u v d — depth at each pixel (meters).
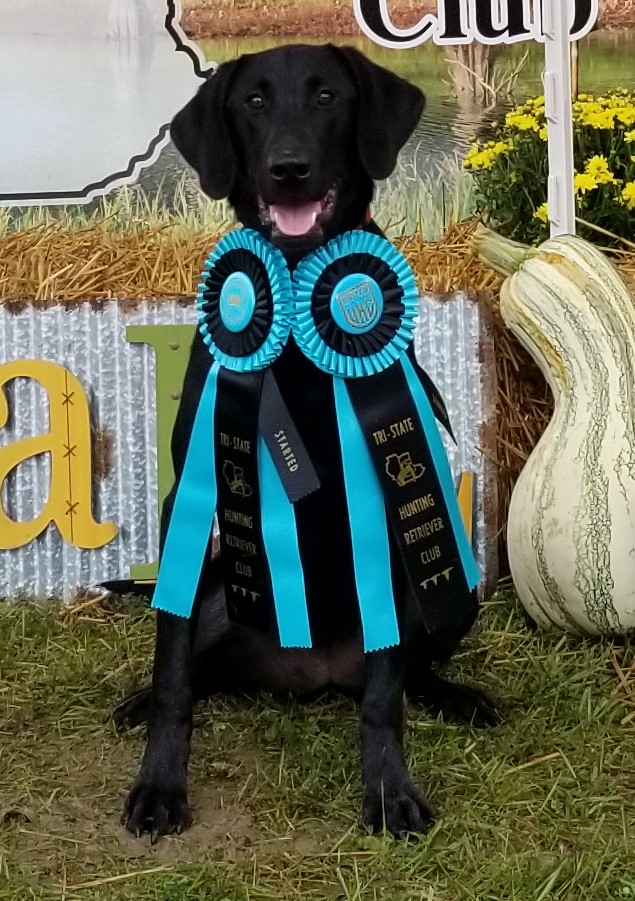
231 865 1.74
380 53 3.74
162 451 2.95
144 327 2.91
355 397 1.95
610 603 2.51
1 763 2.08
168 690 1.92
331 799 1.94
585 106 3.32
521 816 1.88
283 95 2.03
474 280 3.10
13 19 3.63
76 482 2.94
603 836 1.81
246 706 2.32
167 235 3.48
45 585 2.97
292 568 1.99
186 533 1.98
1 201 3.74
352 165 2.12
